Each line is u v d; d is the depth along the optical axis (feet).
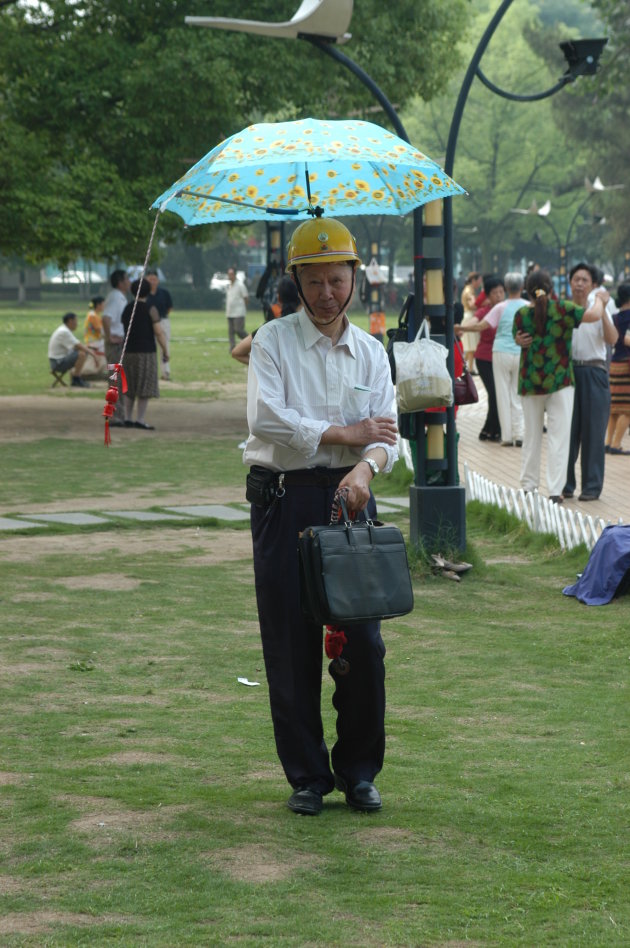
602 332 61.62
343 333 23.15
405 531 56.85
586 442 62.03
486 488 61.82
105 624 39.45
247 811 23.65
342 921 18.90
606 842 22.33
